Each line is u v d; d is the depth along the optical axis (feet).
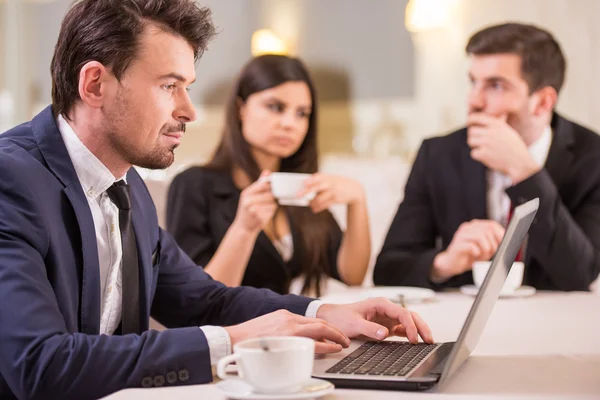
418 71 13.58
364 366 3.43
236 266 7.21
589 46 12.38
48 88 16.52
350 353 3.78
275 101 8.09
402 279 7.55
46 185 3.90
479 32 8.12
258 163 8.39
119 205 4.38
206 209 8.05
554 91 8.05
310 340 2.95
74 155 4.18
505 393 3.11
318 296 8.32
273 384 2.85
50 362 3.21
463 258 7.16
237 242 7.23
